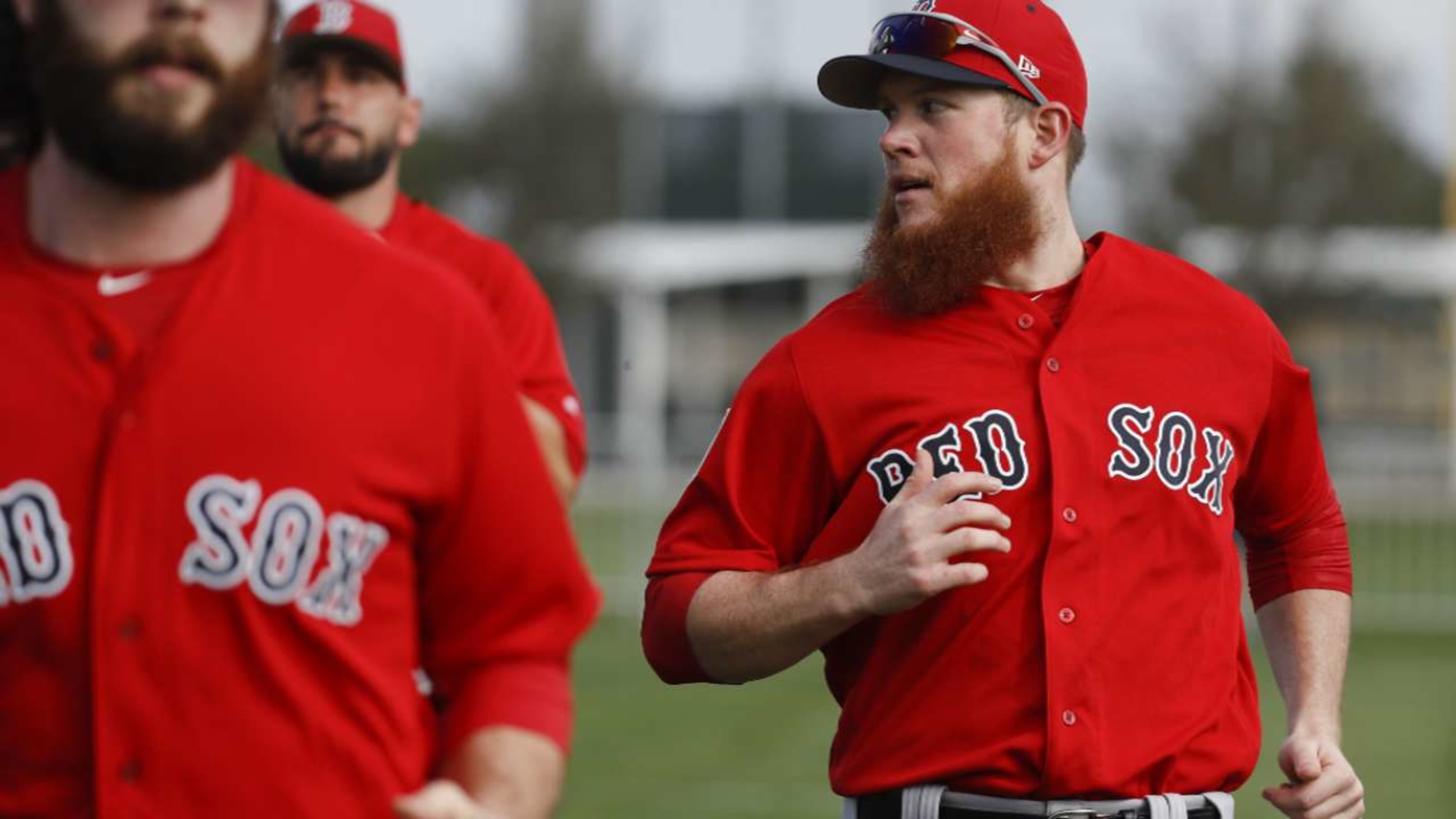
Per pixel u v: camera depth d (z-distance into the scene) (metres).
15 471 8.31
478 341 9.10
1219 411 13.36
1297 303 94.62
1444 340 117.12
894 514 12.34
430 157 120.62
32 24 8.31
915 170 13.50
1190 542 13.02
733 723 38.91
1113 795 12.60
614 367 130.38
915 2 13.94
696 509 13.64
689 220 135.12
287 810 8.52
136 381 8.38
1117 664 12.68
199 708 8.39
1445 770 33.62
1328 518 14.47
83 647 8.35
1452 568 69.75
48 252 8.58
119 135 8.10
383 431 8.73
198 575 8.38
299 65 17.17
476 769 9.20
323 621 8.58
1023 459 12.89
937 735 12.73
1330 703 14.05
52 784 8.45
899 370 13.13
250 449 8.45
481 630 9.44
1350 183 94.19
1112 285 13.35
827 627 12.51
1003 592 12.74
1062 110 13.62
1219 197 93.12
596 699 42.22
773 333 132.00
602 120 123.88
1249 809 29.56
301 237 8.79
